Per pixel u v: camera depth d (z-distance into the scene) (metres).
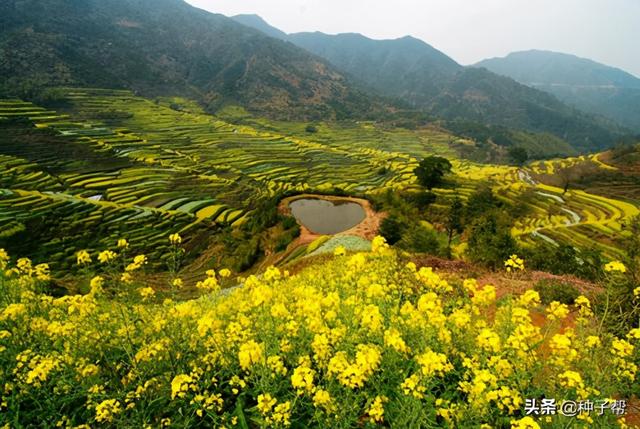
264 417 4.16
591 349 5.19
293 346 5.41
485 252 20.23
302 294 7.73
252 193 83.31
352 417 3.98
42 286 7.69
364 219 42.94
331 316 5.79
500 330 5.97
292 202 49.47
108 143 110.75
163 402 4.55
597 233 54.16
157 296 6.29
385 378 4.84
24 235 50.06
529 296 6.06
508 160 166.38
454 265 18.81
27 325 5.64
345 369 4.29
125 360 5.20
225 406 4.70
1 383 4.56
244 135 154.88
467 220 42.25
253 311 6.53
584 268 21.12
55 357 4.83
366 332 5.57
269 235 42.09
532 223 61.16
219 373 4.88
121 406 4.41
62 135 109.88
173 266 6.41
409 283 8.76
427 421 4.07
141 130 136.25
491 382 4.13
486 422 4.20
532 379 5.27
